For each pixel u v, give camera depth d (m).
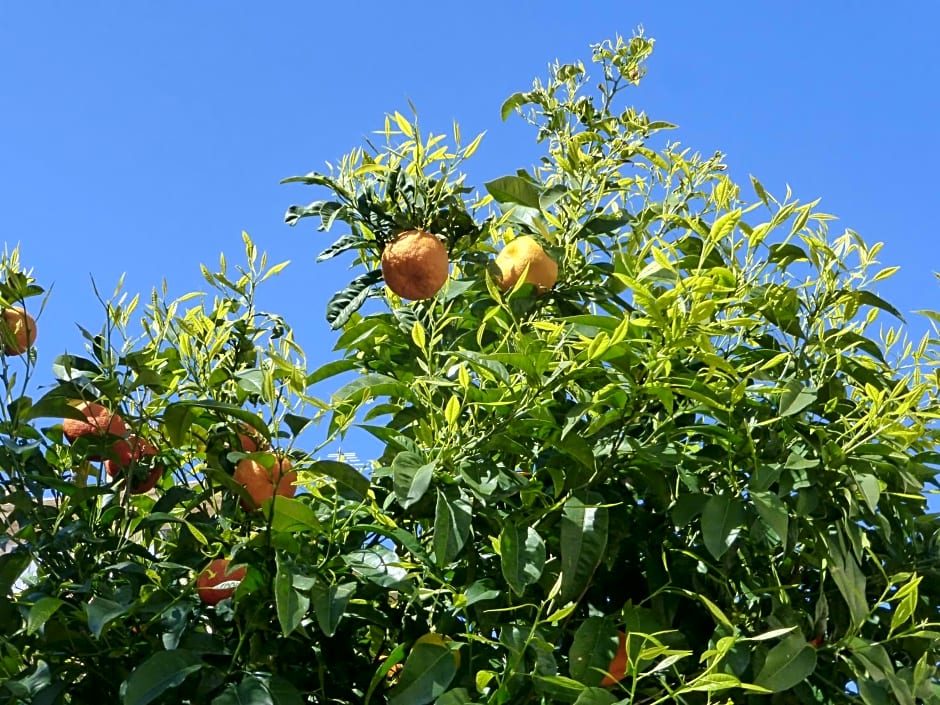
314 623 1.95
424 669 1.71
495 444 1.86
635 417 1.88
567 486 1.95
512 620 1.91
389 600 2.08
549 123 2.91
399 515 2.05
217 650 1.82
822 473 1.95
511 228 2.57
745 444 1.95
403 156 2.31
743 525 1.82
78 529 1.97
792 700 1.91
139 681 1.67
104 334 2.12
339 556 1.89
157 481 2.35
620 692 1.86
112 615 1.70
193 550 1.99
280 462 1.82
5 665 1.92
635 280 1.87
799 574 2.11
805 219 2.07
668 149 2.67
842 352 2.15
